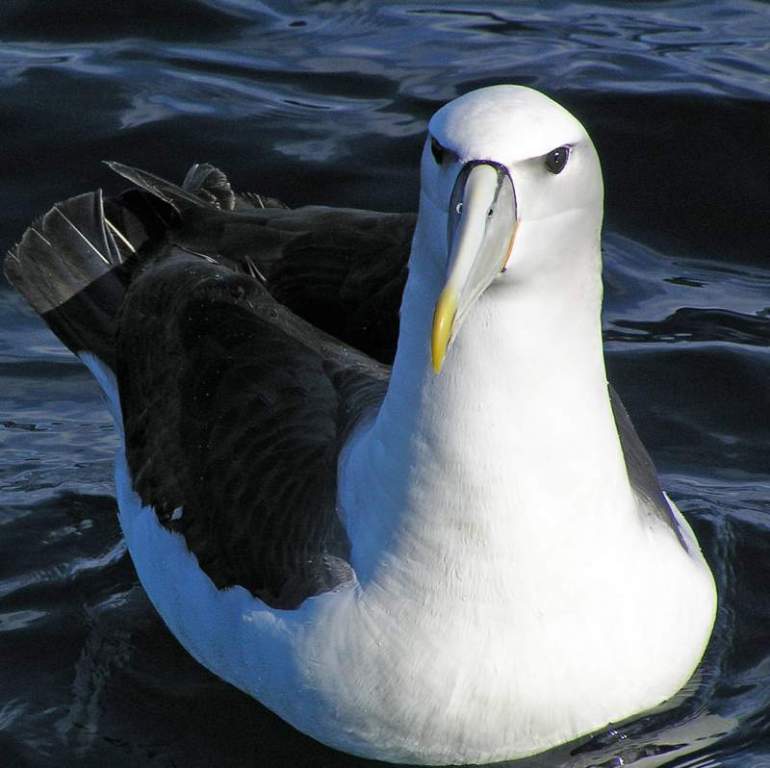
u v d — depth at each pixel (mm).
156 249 12766
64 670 11344
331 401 10438
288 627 9625
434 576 9125
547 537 9047
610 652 9492
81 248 13031
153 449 11203
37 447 13836
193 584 10539
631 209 16344
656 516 10164
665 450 13609
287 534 9922
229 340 10984
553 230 8328
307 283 12047
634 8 19234
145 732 10695
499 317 8523
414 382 8867
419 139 16828
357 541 9422
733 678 10977
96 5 18891
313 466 10047
